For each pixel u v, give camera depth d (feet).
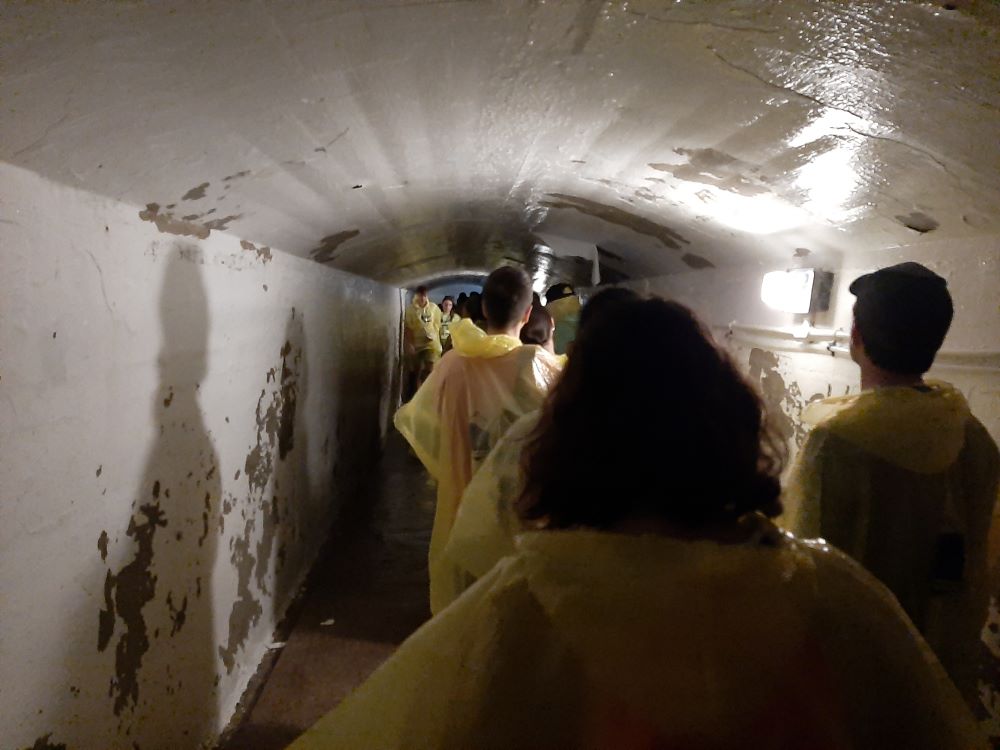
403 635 10.21
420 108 5.45
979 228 5.51
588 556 2.25
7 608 3.73
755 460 2.40
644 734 2.07
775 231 8.30
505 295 7.23
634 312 2.51
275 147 5.34
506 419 6.99
